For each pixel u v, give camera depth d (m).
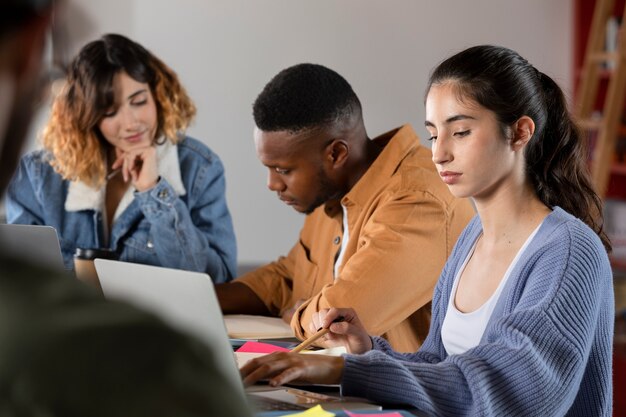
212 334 1.21
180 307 1.26
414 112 4.62
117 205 2.80
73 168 2.74
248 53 4.35
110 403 0.41
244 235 4.42
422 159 2.21
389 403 1.39
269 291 2.52
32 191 2.78
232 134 4.36
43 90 0.46
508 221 1.60
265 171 4.41
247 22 4.34
